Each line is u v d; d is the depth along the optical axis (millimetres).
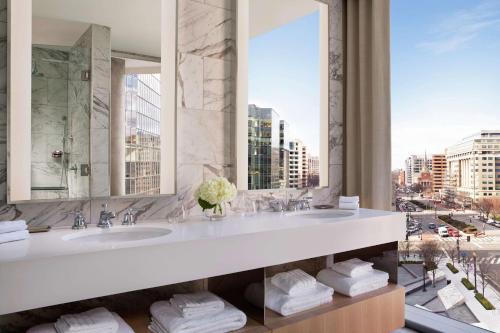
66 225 1744
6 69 1594
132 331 1458
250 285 1745
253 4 2375
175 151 2043
